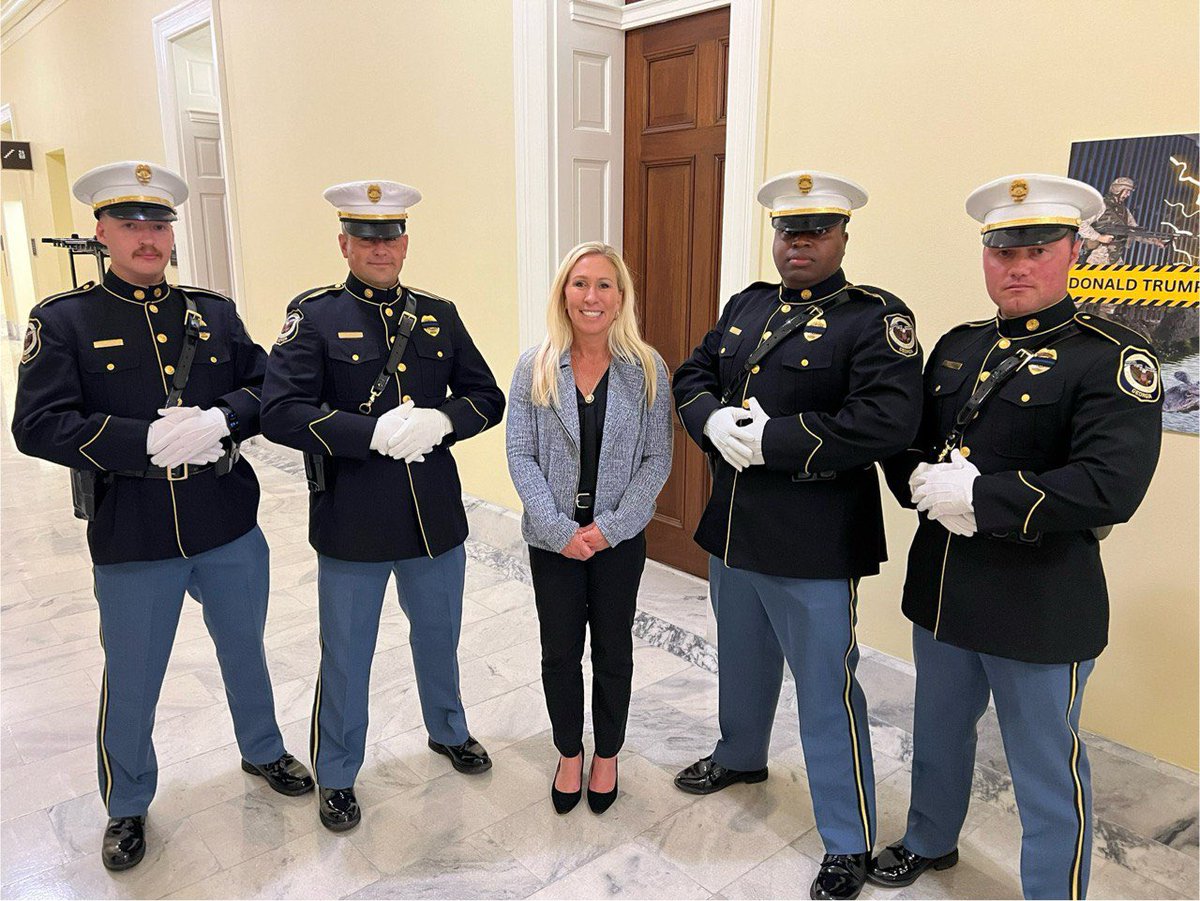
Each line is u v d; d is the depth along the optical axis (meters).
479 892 1.97
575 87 3.48
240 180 5.75
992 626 1.70
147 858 2.08
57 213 9.59
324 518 2.10
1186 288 1.93
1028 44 2.11
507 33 3.56
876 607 2.62
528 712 2.73
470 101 3.83
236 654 2.21
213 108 6.63
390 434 1.99
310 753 2.42
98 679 2.94
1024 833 1.77
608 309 2.02
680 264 3.53
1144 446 1.54
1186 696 2.06
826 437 1.78
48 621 3.38
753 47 2.63
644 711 2.73
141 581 1.99
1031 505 1.57
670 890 1.98
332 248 4.96
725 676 2.24
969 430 1.74
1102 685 2.18
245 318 6.02
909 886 1.99
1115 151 1.99
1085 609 1.67
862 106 2.43
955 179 2.27
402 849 2.11
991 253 1.68
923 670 1.88
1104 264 2.05
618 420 2.04
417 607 2.26
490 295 3.93
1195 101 1.88
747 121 2.68
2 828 2.18
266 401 1.98
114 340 1.94
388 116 4.33
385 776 2.40
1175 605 2.05
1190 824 2.04
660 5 3.35
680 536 3.80
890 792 2.33
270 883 1.99
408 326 2.11
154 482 1.97
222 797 2.31
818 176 1.84
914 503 1.81
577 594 2.10
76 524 4.58
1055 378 1.63
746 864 2.07
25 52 9.29
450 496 2.21
